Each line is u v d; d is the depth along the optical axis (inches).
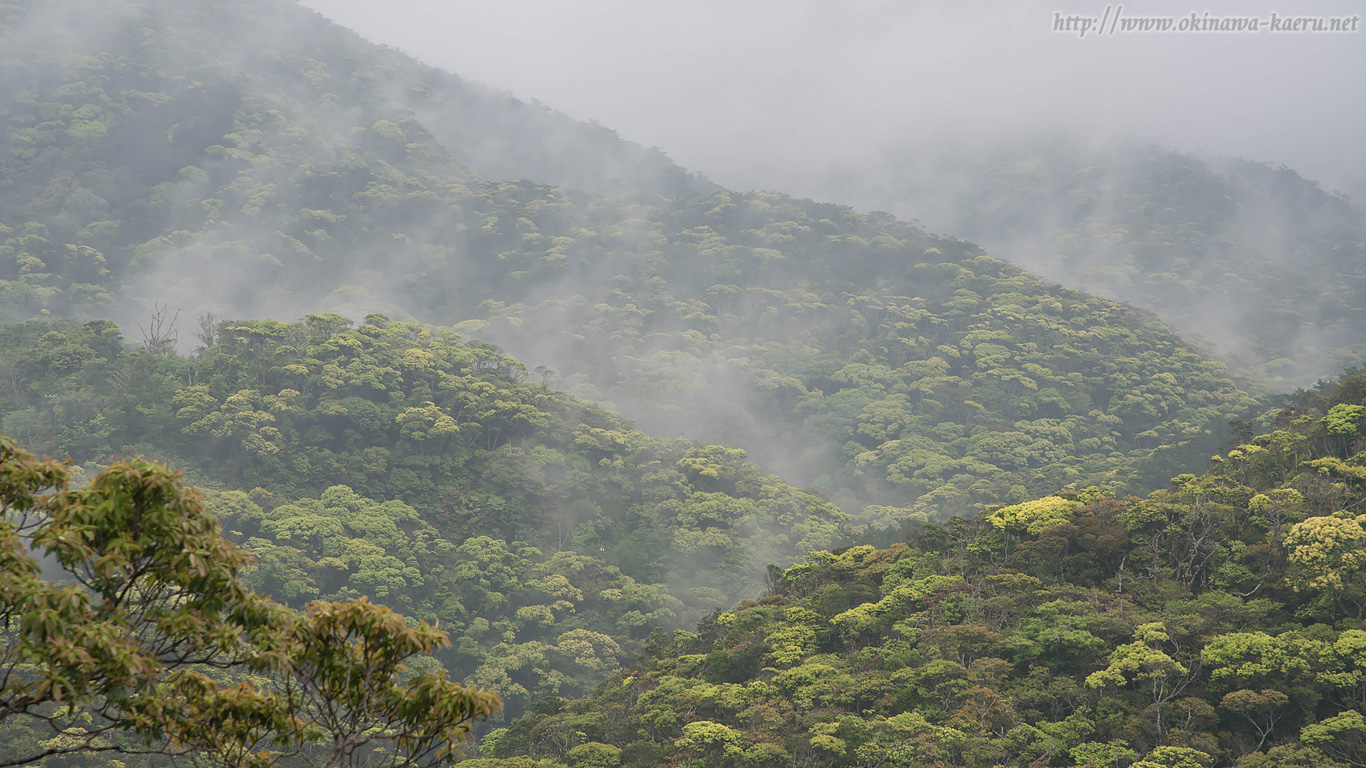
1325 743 1729.8
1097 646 2134.6
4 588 468.4
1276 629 2057.1
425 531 4894.2
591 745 2262.6
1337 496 2342.5
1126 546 2503.7
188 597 557.6
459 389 5944.9
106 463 4623.5
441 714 554.3
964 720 2014.0
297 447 5201.8
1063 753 1923.0
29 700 475.2
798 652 2461.9
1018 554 2586.1
